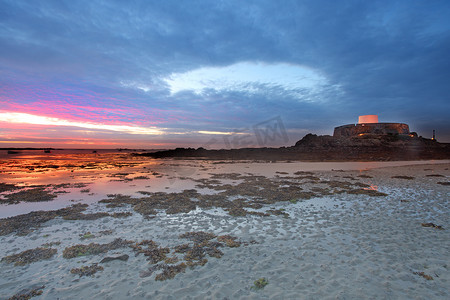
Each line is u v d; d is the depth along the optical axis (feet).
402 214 28.68
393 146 182.91
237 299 12.76
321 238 21.12
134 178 59.77
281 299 12.69
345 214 28.78
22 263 16.37
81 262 16.74
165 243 20.03
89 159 150.61
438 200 35.96
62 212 28.71
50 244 19.70
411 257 17.38
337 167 90.58
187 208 30.76
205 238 20.97
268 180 56.54
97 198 37.17
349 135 233.14
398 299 12.60
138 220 26.22
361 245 19.54
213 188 46.06
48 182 53.16
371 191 41.68
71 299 12.69
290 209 31.19
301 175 66.39
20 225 23.90
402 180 56.80
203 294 13.17
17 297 12.71
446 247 19.08
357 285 13.89
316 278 14.67
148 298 12.85
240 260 17.06
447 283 14.06
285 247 19.26
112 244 19.43
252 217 27.53
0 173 71.10
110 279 14.62
